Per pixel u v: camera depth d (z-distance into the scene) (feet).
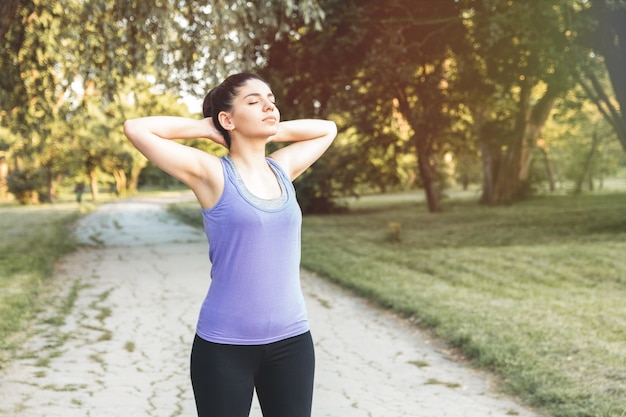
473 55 62.80
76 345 21.62
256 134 7.64
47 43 41.29
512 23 47.93
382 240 51.88
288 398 7.72
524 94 89.97
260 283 7.47
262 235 7.45
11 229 74.95
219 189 7.46
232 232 7.41
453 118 74.49
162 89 39.01
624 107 47.42
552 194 123.13
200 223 84.48
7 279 34.22
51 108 43.34
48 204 158.51
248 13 37.96
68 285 34.30
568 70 47.26
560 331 20.70
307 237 55.62
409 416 14.92
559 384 15.87
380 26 55.62
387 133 81.41
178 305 28.78
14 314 25.32
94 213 112.37
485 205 96.73
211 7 34.58
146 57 40.11
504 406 15.46
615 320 22.35
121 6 35.99
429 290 29.14
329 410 15.40
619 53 46.06
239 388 7.51
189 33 37.65
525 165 100.53
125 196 215.10
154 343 22.02
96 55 38.63
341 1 49.37
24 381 17.51
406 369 18.78
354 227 66.28
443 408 15.42
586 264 34.88
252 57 40.01
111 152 173.88
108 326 24.57
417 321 24.48
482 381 17.46
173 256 47.65
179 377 18.15
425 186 86.63
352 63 57.21
